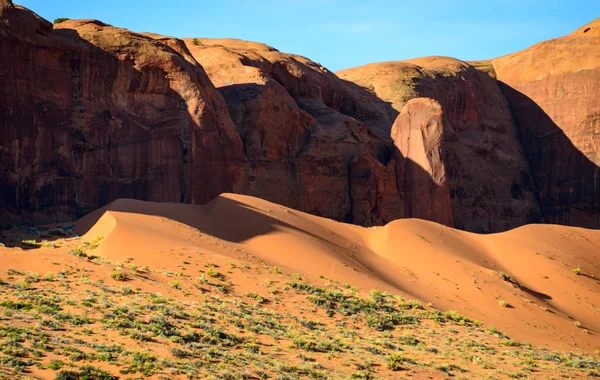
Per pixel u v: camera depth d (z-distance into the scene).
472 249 60.03
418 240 56.84
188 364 23.36
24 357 21.20
